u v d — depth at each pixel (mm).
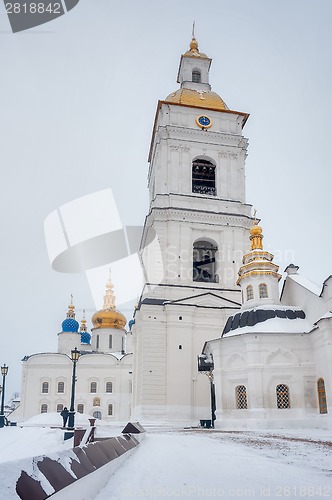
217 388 39469
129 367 85062
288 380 37000
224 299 51906
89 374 84812
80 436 20812
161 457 14641
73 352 33250
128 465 12531
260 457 14516
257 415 35875
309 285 40688
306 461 13391
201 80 65688
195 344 50656
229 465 12500
